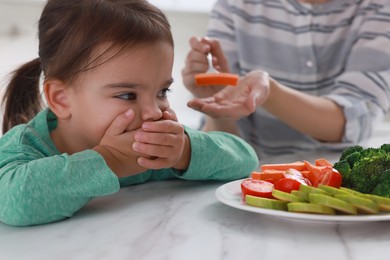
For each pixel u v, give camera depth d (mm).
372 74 1787
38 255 750
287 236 811
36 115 1184
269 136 1963
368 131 1767
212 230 842
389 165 926
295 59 1943
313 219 807
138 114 1036
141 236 820
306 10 1900
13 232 866
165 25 1095
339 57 1914
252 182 954
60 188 908
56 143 1126
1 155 1021
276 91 1619
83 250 765
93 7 1057
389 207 846
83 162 945
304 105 1667
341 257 726
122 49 1018
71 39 1049
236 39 2006
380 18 1816
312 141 1938
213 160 1161
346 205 823
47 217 897
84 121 1062
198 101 1406
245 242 785
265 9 1959
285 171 1007
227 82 1338
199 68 1639
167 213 943
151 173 1228
